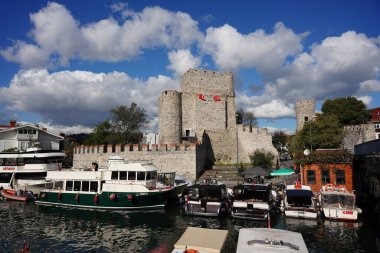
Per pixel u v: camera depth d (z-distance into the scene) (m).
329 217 19.03
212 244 10.77
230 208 22.11
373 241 15.26
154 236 17.03
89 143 54.19
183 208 22.64
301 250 9.44
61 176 25.81
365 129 42.94
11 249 14.99
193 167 32.44
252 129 44.19
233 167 38.91
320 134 37.09
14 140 49.44
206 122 43.59
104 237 16.91
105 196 23.78
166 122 40.72
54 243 15.93
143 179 24.08
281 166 43.91
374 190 18.42
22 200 27.94
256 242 9.94
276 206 22.08
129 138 51.19
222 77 45.94
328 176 24.61
